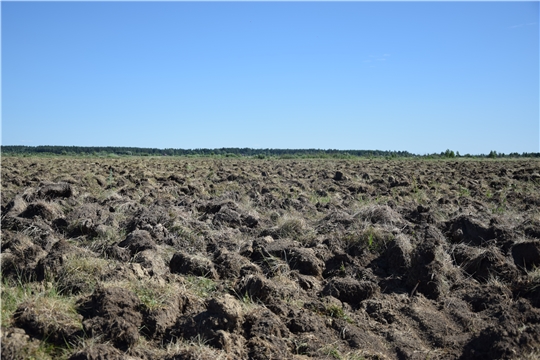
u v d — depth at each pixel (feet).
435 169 88.58
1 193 41.27
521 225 27.04
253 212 32.63
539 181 61.31
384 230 24.98
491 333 15.80
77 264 19.11
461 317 18.29
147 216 27.76
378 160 156.25
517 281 20.95
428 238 22.49
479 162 123.54
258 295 18.74
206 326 15.64
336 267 22.59
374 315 18.43
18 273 19.34
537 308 18.30
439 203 38.88
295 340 15.96
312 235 26.37
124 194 42.75
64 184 35.63
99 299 16.10
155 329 15.70
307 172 82.07
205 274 20.80
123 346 14.78
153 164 107.04
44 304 15.97
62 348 14.49
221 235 26.81
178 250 24.23
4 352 13.57
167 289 17.89
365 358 15.53
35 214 28.07
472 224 26.17
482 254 22.77
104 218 28.45
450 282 21.59
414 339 16.92
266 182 59.11
